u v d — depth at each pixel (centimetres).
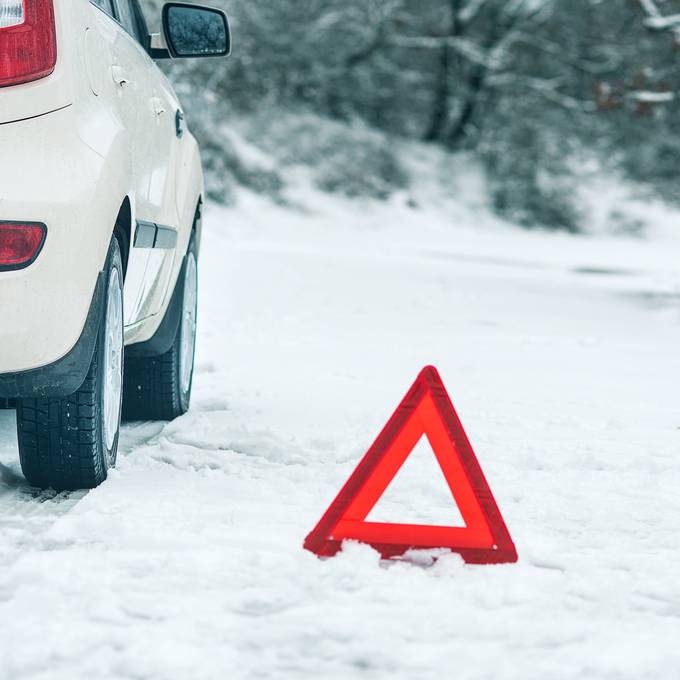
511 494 620
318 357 1241
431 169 6700
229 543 496
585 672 370
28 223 505
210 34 822
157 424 814
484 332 1625
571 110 6994
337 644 386
